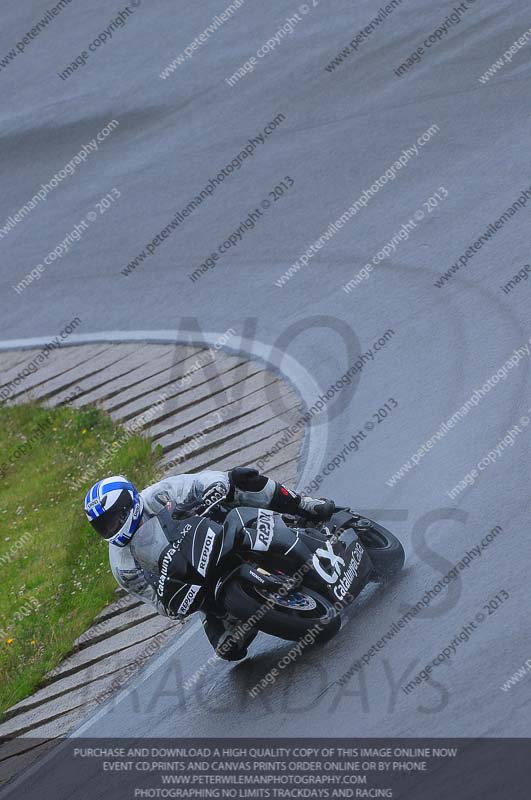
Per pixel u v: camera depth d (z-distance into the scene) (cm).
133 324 5134
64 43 8969
